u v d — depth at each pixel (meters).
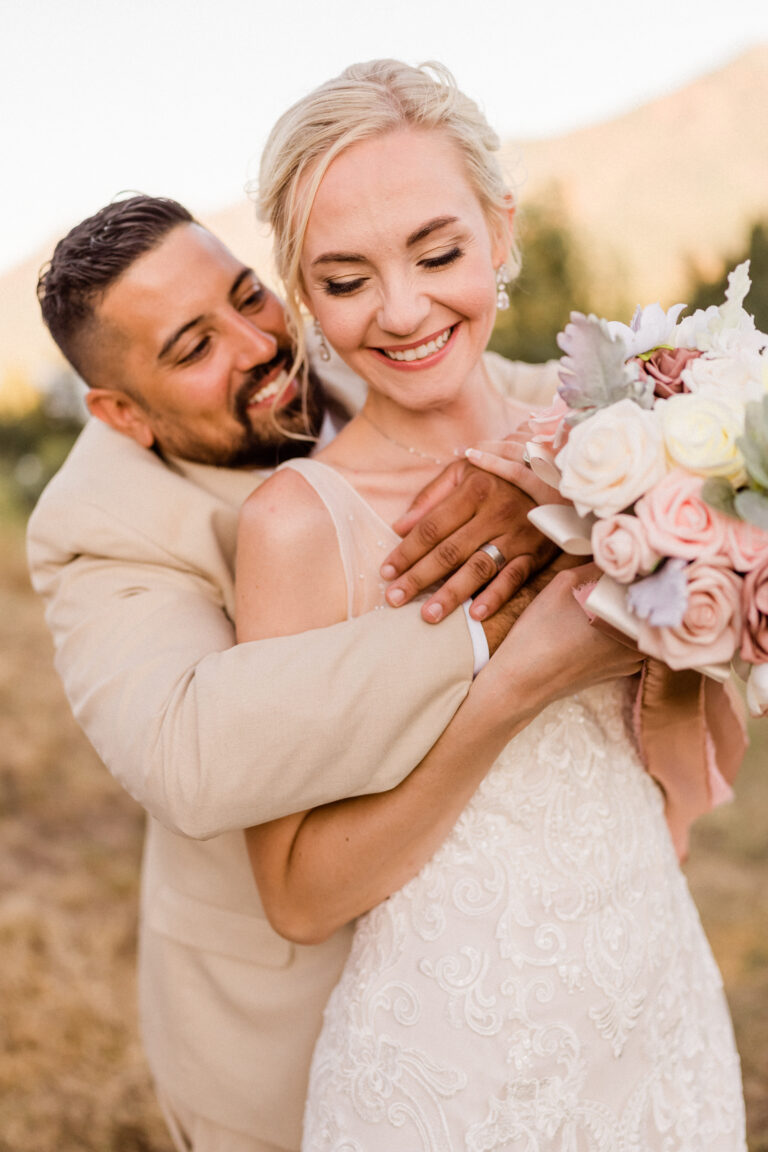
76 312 1.77
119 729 1.48
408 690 1.34
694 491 1.12
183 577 1.74
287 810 1.38
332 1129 1.42
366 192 1.34
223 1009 1.76
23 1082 3.11
